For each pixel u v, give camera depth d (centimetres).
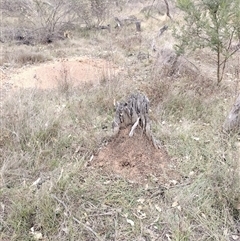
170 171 297
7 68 751
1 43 964
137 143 306
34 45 997
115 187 276
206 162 312
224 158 317
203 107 422
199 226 244
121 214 252
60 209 248
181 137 349
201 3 508
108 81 529
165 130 356
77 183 277
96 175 290
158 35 955
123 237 234
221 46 515
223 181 273
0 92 575
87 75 691
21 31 1093
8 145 322
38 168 295
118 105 312
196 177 290
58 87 547
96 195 267
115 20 1297
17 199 254
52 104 438
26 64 791
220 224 246
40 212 244
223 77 586
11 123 351
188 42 548
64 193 263
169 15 1258
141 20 1307
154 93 446
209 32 506
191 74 576
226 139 351
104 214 252
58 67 756
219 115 407
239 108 356
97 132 358
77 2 1176
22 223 238
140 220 248
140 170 294
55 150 321
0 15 1189
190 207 257
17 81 668
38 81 668
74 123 381
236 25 495
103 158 307
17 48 903
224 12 483
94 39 1057
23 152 315
